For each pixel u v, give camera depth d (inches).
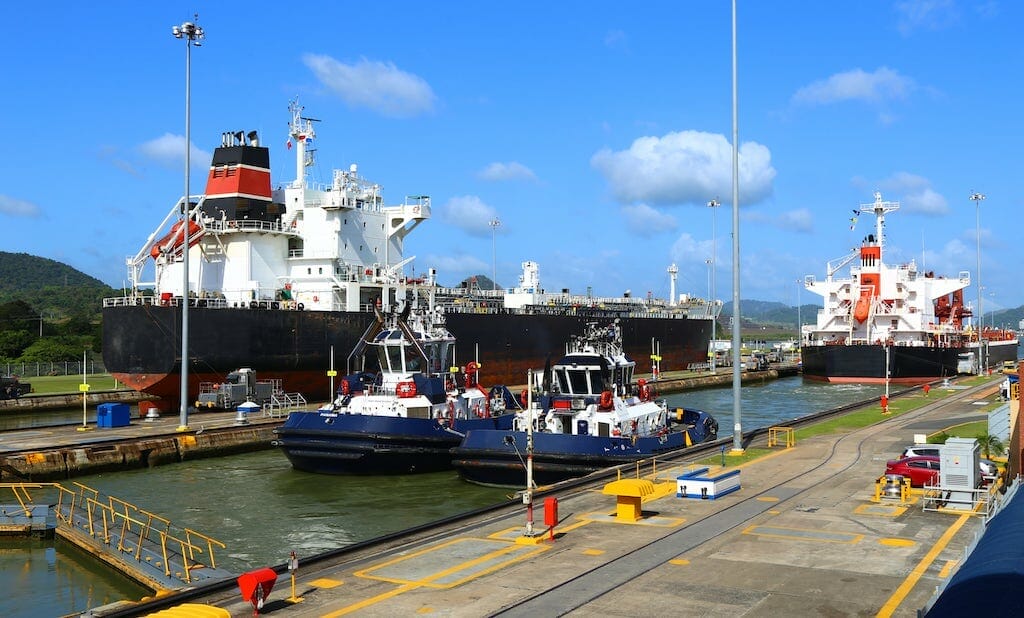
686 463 1205.7
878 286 3907.5
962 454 878.4
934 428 1589.6
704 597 599.5
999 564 478.6
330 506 1270.9
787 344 7677.2
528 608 580.1
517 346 3117.6
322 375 2480.3
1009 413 1222.3
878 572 655.8
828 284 4057.6
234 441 1776.6
